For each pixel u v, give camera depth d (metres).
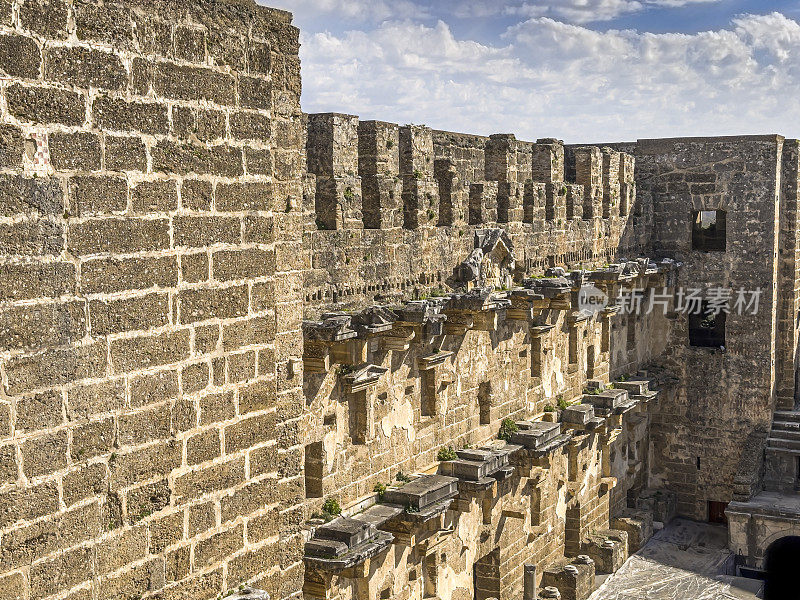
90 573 11.22
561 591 34.53
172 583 12.36
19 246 10.32
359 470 24.80
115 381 11.47
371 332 23.00
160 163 11.96
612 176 42.56
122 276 11.51
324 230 24.02
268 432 13.82
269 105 13.62
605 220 41.66
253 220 13.43
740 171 45.50
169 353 12.20
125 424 11.62
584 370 39.41
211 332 12.82
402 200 27.50
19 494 10.41
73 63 10.82
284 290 17.95
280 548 14.19
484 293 27.67
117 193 11.40
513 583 33.16
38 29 10.45
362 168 26.11
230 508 13.23
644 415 45.16
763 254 45.28
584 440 38.09
